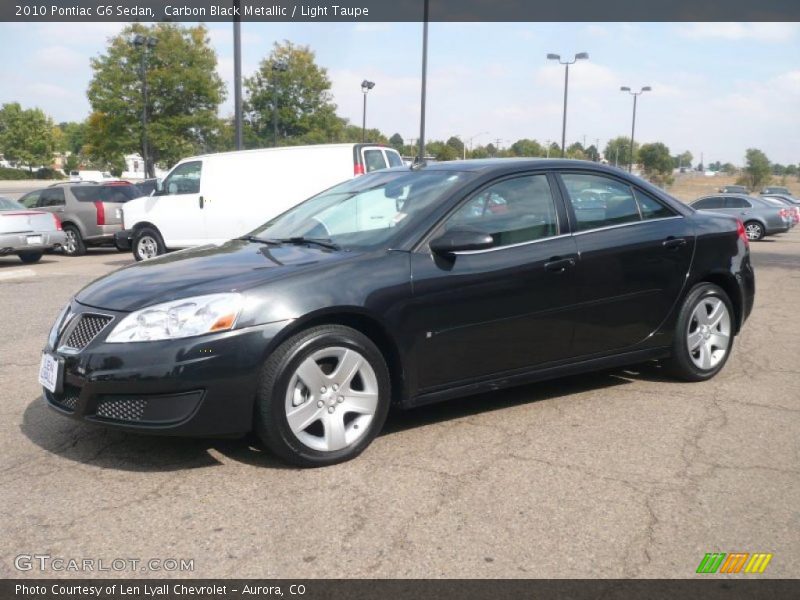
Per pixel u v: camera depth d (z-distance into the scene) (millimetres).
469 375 4492
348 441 4047
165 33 34938
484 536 3248
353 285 4055
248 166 13852
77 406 3871
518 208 4738
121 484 3785
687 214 5562
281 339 3844
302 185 13422
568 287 4777
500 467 3990
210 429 3768
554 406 5035
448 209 4484
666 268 5262
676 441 4391
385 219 4582
